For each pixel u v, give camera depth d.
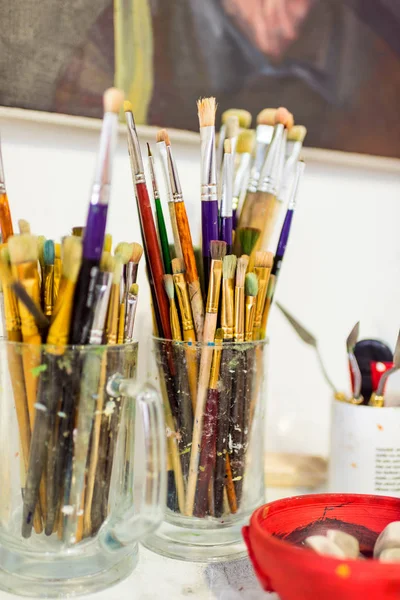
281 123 0.53
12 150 0.60
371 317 0.76
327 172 0.73
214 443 0.47
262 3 0.68
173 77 0.64
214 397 0.47
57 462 0.40
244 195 0.58
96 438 0.41
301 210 0.72
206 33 0.66
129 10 0.62
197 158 0.67
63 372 0.39
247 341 0.48
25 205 0.61
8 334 0.42
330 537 0.42
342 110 0.71
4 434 0.42
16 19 0.58
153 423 0.39
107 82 0.62
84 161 0.63
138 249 0.48
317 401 0.74
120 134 0.63
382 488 0.57
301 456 0.71
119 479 0.44
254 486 0.50
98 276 0.39
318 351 0.71
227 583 0.44
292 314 0.73
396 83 0.74
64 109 0.60
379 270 0.76
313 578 0.33
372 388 0.60
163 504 0.40
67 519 0.40
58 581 0.41
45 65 0.60
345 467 0.58
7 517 0.42
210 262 0.48
